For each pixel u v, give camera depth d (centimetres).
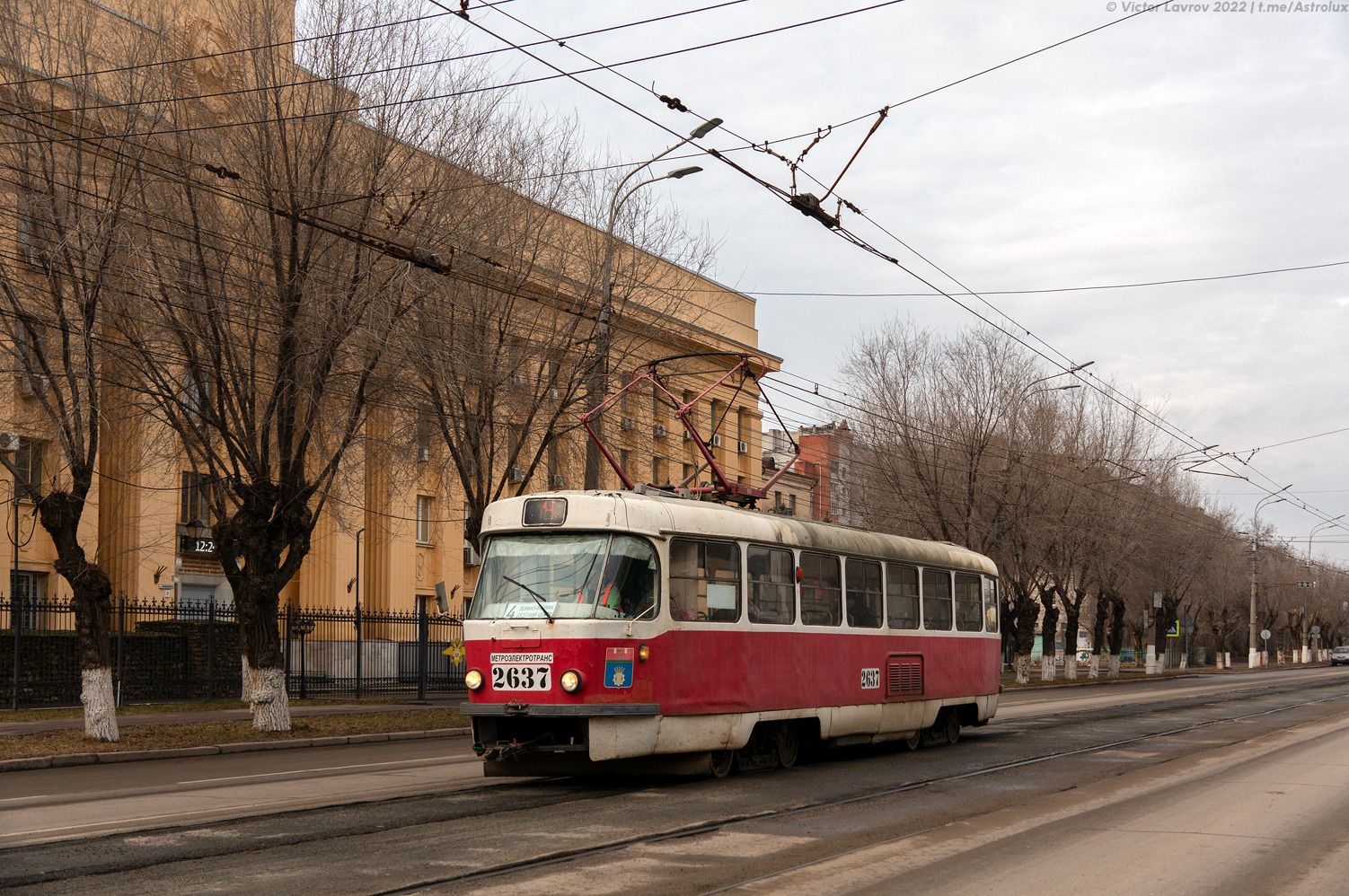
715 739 1445
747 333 4822
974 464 4247
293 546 2211
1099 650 6606
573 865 901
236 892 793
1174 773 1572
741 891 823
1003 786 1431
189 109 2025
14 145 1823
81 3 1988
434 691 3412
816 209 1745
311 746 2055
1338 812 1218
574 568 1362
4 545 2844
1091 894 826
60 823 1084
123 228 1895
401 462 2433
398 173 2123
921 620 1978
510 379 2381
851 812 1203
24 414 2256
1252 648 7825
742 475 4809
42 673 2709
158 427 2366
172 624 3086
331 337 2012
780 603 1603
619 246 2619
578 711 1300
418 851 945
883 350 4384
